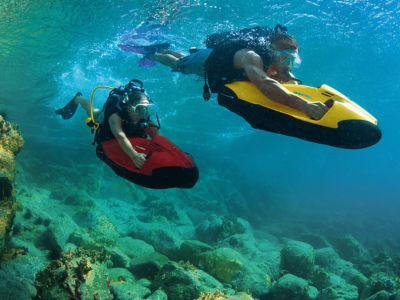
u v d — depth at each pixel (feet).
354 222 93.97
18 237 32.01
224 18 35.06
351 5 37.58
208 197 83.25
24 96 56.65
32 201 41.27
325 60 52.42
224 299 22.70
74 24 36.01
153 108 9.23
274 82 8.21
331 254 48.78
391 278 34.06
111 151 8.66
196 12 33.50
